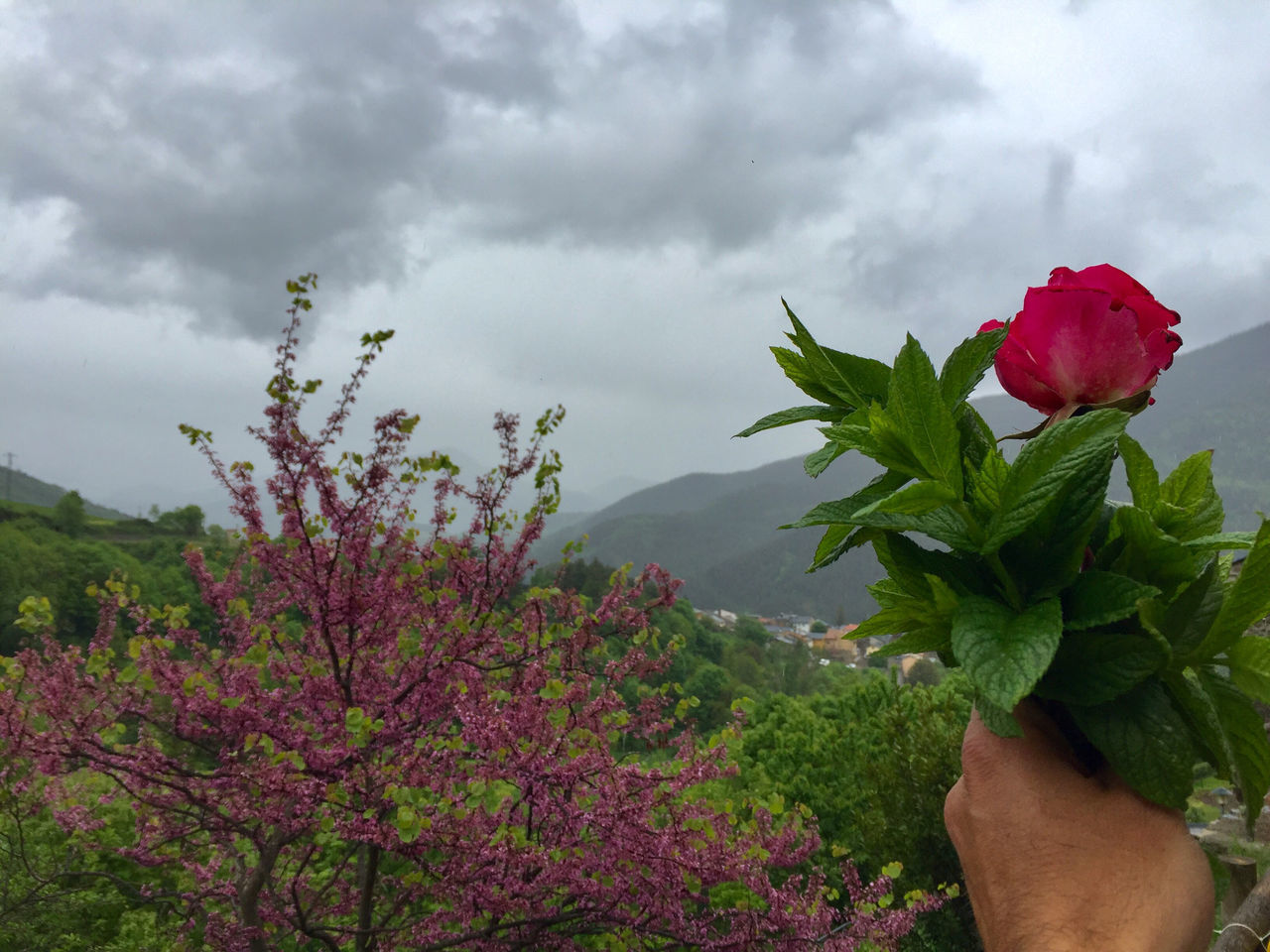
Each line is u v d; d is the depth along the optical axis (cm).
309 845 442
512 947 381
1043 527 76
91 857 619
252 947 396
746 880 391
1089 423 69
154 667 366
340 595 382
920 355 75
